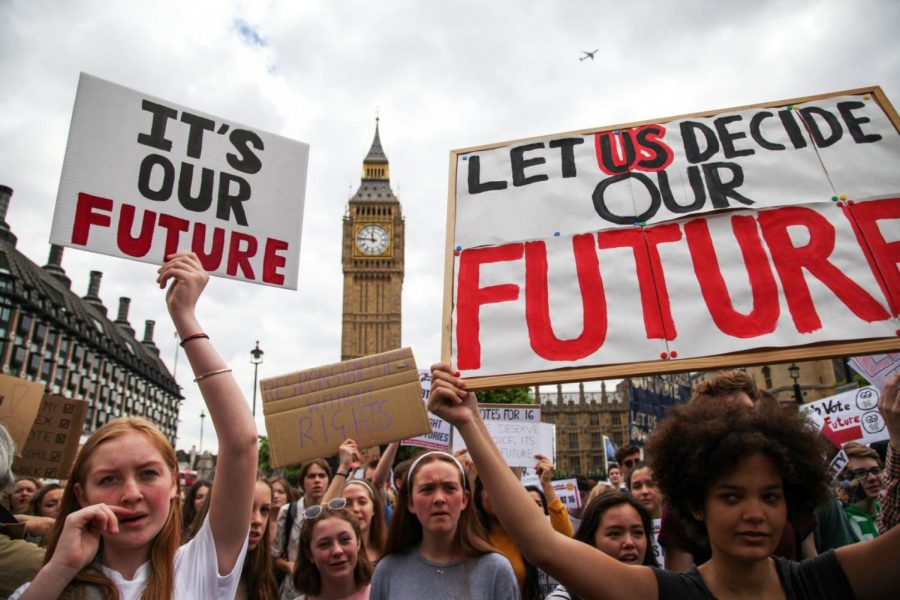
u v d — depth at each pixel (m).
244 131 3.89
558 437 85.06
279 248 3.81
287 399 4.13
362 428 3.96
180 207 3.55
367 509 4.99
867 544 1.90
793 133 3.14
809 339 2.65
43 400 6.06
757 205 2.98
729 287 2.82
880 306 2.66
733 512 1.84
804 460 1.95
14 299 61.97
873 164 2.98
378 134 103.12
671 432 2.14
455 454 5.67
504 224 3.19
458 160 3.44
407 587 3.33
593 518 3.64
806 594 1.85
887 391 2.01
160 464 2.28
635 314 2.85
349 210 94.38
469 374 2.88
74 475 2.28
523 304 2.98
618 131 3.34
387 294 90.31
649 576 1.94
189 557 2.36
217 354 2.51
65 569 1.90
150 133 3.57
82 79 3.44
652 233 3.02
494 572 3.30
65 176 3.27
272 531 4.69
